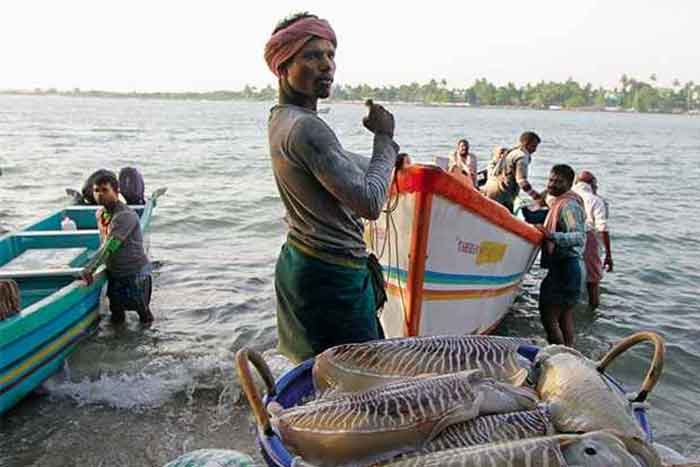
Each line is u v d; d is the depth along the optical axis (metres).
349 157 3.25
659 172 32.09
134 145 42.84
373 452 2.24
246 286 9.74
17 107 169.12
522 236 6.98
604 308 9.11
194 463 2.78
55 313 6.03
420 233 5.32
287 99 3.28
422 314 5.73
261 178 25.25
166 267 10.85
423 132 71.75
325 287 3.31
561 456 2.00
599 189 24.39
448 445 2.21
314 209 3.21
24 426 5.33
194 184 22.84
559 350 2.66
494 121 126.12
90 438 5.17
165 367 6.45
